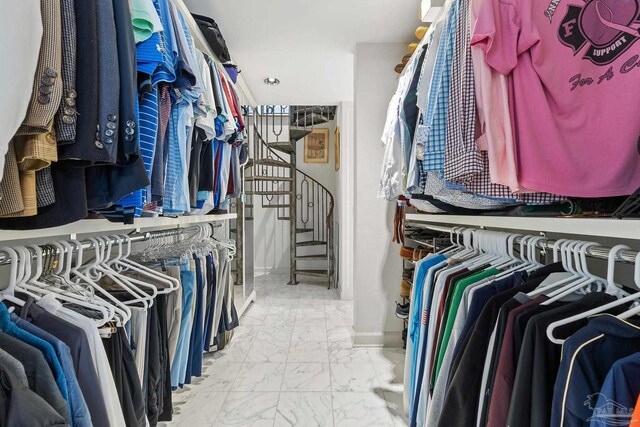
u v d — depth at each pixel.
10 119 0.50
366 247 2.57
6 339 0.59
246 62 2.72
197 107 1.41
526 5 0.82
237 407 1.74
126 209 0.90
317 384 1.97
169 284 1.17
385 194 2.01
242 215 3.37
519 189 0.82
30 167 0.59
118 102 0.69
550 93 0.79
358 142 2.55
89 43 0.64
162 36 0.93
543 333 0.65
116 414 0.74
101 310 0.80
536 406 0.61
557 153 0.78
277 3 1.98
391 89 2.51
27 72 0.52
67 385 0.62
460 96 0.91
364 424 1.61
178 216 1.60
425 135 1.10
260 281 4.75
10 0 0.50
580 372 0.55
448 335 1.03
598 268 1.13
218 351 2.41
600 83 0.73
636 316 0.71
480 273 1.10
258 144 4.60
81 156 0.62
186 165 1.33
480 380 0.80
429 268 1.39
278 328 2.88
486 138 0.84
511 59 0.82
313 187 5.07
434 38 1.21
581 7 0.76
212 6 2.01
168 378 1.22
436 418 0.99
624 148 0.70
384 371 2.13
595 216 0.79
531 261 1.08
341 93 3.46
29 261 0.81
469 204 1.20
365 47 2.49
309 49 2.54
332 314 3.26
